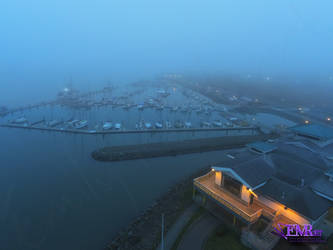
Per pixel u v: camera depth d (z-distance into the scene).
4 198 54.12
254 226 37.03
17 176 64.69
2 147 86.75
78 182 61.88
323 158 48.34
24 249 39.56
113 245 38.34
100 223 45.84
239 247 34.22
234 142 92.19
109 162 74.31
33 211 49.50
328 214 36.66
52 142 92.75
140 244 37.12
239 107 170.62
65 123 115.69
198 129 110.69
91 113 143.50
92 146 89.00
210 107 166.38
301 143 54.44
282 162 44.69
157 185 60.41
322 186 38.12
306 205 33.47
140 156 77.94
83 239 41.69
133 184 60.97
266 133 108.69
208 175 47.78
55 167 70.69
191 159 78.19
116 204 52.06
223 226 39.16
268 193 36.81
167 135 104.25
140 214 47.06
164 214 44.59
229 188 41.59
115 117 134.62
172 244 35.94
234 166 39.59
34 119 126.19
